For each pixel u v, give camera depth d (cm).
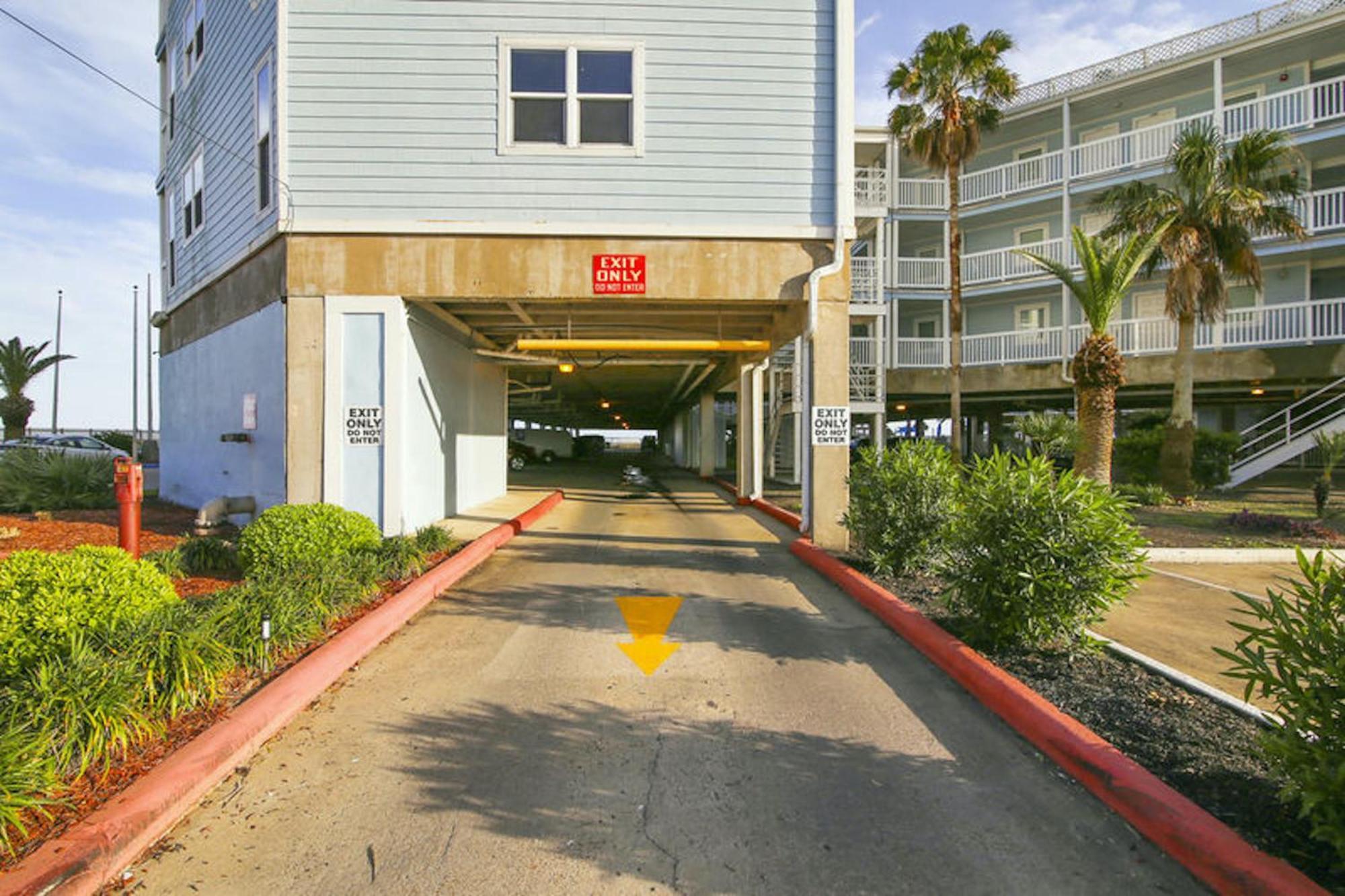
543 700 421
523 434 4047
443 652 503
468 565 779
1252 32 1998
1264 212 1554
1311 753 246
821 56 895
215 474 1127
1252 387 2114
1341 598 262
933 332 2636
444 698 422
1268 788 298
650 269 880
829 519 894
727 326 1208
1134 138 2131
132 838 264
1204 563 874
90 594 384
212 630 401
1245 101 2033
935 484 689
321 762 342
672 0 879
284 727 379
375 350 851
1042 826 294
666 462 4106
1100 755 323
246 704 374
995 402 2692
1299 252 1931
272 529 621
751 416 1546
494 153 863
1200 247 1520
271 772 332
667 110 881
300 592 503
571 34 869
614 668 475
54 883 235
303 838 281
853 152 892
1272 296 2041
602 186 873
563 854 273
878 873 264
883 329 2156
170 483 1402
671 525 1183
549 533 1068
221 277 1090
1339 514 1231
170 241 1427
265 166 924
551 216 869
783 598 673
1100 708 383
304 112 847
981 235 2538
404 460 855
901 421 3772
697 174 884
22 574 379
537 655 500
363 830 287
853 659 496
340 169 848
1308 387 2073
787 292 898
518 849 276
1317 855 250
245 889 251
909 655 505
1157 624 584
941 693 434
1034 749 361
